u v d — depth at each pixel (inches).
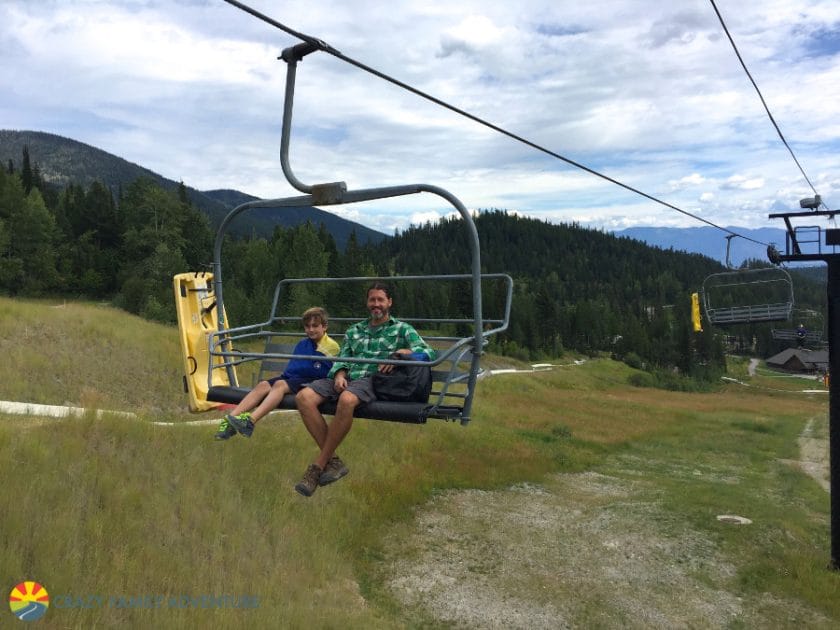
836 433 474.6
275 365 226.5
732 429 1348.4
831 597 400.8
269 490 416.8
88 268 3597.4
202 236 3828.7
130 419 419.5
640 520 522.3
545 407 1275.8
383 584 372.8
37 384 659.4
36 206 3314.5
